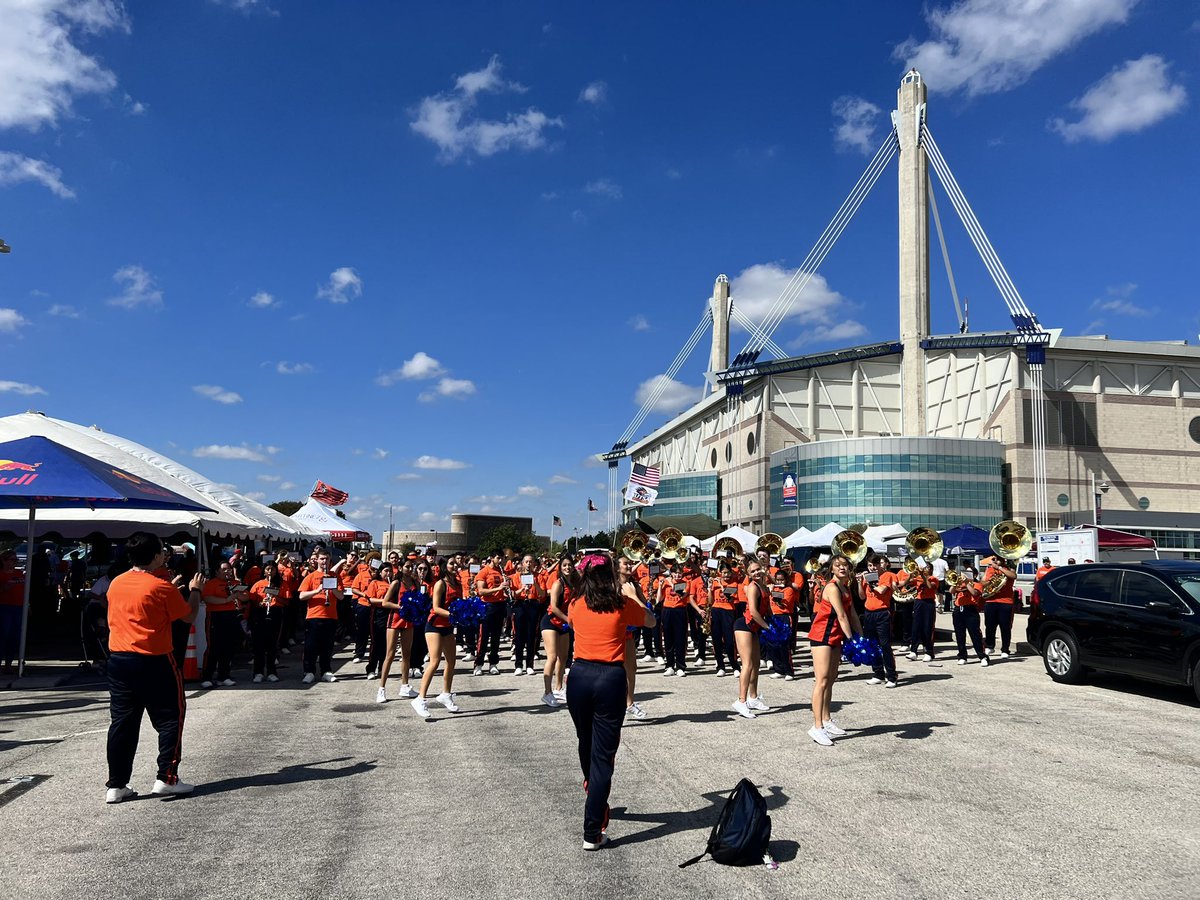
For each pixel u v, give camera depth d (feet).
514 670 46.24
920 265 261.03
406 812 18.57
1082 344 235.20
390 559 49.78
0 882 14.24
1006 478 228.84
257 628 41.04
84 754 24.16
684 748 25.62
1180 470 234.17
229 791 20.30
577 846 16.37
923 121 268.62
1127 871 15.08
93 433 64.90
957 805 19.31
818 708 26.91
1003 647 51.11
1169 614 33.60
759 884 14.39
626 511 370.94
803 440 268.62
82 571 82.48
